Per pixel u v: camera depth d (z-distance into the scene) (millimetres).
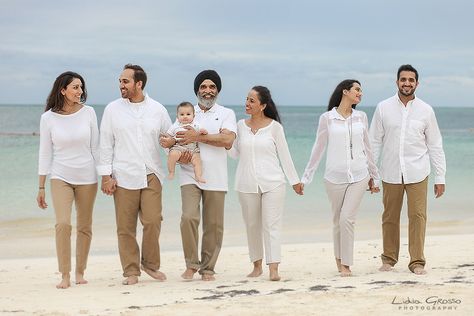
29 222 13164
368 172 7812
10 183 18281
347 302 6246
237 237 11859
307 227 13047
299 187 7840
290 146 32688
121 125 7344
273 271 7562
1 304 6590
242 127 7695
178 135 7301
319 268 8594
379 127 8023
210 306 6203
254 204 7660
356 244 10617
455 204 15953
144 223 7492
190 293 6867
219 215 7566
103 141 7391
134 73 7344
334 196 7848
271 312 5934
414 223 7867
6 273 8641
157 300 6566
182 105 7434
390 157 7953
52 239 11695
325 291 6793
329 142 7848
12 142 31812
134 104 7398
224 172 7559
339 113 7836
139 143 7355
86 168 7469
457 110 131875
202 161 7473
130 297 6746
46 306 6445
